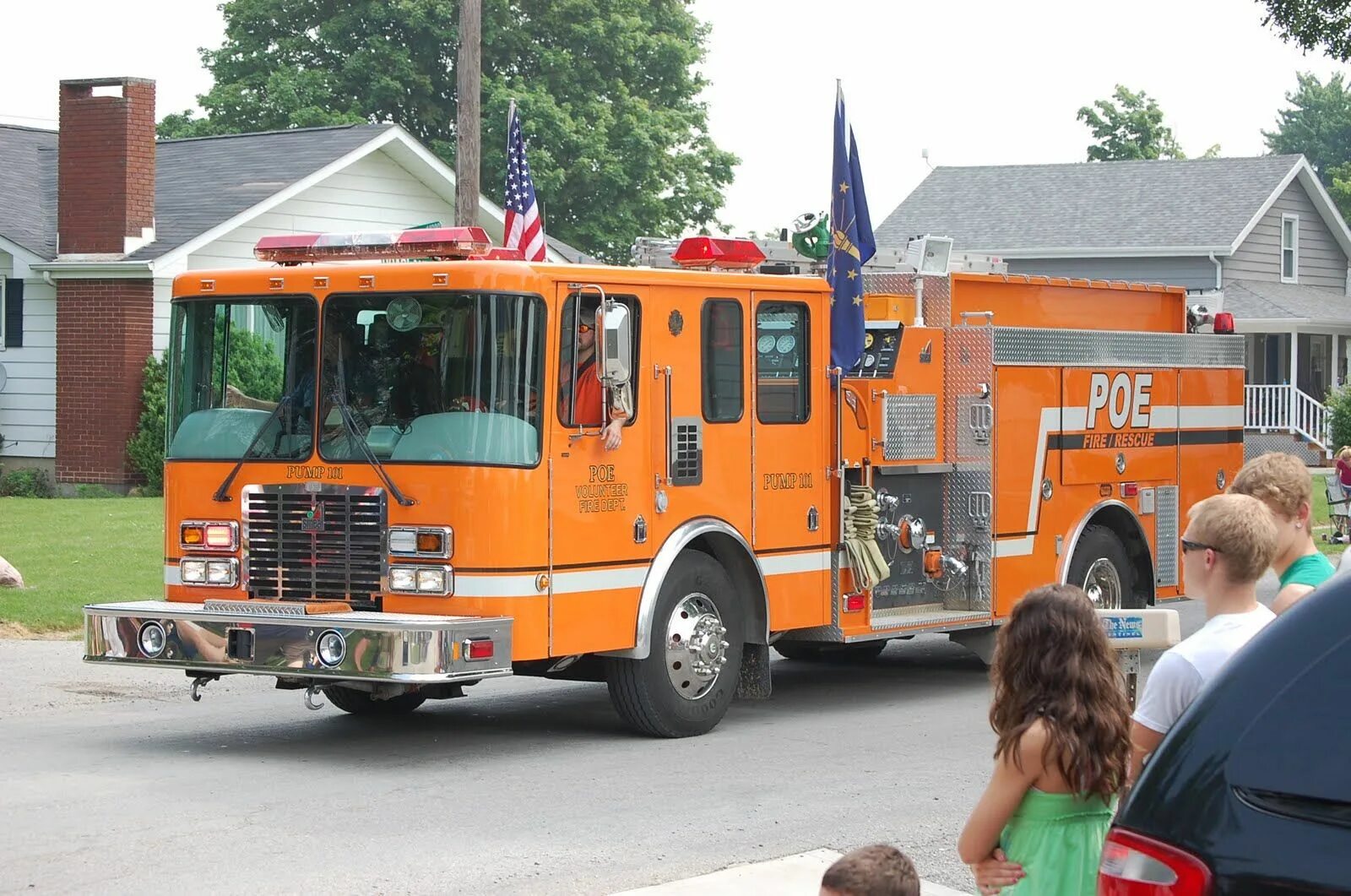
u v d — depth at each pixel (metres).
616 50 44.22
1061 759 4.44
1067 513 13.16
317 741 10.27
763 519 10.91
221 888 6.87
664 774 9.27
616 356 9.65
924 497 12.38
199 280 10.23
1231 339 14.98
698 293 10.49
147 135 25.14
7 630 13.88
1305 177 40.44
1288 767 3.31
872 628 11.67
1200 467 14.59
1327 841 3.22
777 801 8.59
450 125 44.19
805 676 13.63
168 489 10.24
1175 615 5.82
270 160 27.89
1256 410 37.75
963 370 12.49
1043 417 12.88
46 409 26.03
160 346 25.30
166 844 7.58
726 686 10.65
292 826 7.96
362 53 43.12
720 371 10.63
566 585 9.61
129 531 19.69
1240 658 3.49
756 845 7.68
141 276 24.64
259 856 7.38
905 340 12.15
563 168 42.19
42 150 30.55
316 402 9.80
